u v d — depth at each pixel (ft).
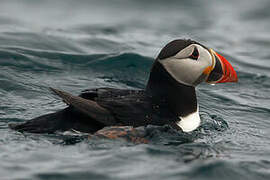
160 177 24.44
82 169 24.99
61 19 75.15
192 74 32.89
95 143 28.71
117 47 54.65
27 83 41.19
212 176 25.23
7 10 79.15
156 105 31.94
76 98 29.73
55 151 27.55
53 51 49.16
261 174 25.96
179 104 32.73
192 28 72.08
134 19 77.41
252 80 48.93
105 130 29.48
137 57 49.67
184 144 30.37
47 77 43.37
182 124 32.32
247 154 29.37
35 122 30.25
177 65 32.68
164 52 33.01
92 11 82.69
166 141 30.25
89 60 48.34
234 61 54.95
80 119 30.04
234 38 66.85
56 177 23.97
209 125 35.06
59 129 29.71
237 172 25.93
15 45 49.26
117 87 43.06
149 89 33.17
